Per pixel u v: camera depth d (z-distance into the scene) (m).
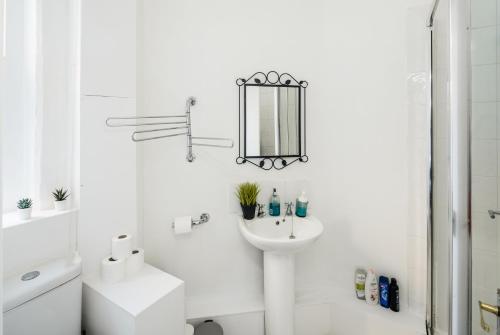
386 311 1.46
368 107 1.55
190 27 1.51
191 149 1.51
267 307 1.43
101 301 1.03
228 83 1.57
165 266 1.51
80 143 1.14
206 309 1.49
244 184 1.54
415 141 1.43
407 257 1.46
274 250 1.26
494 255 0.88
